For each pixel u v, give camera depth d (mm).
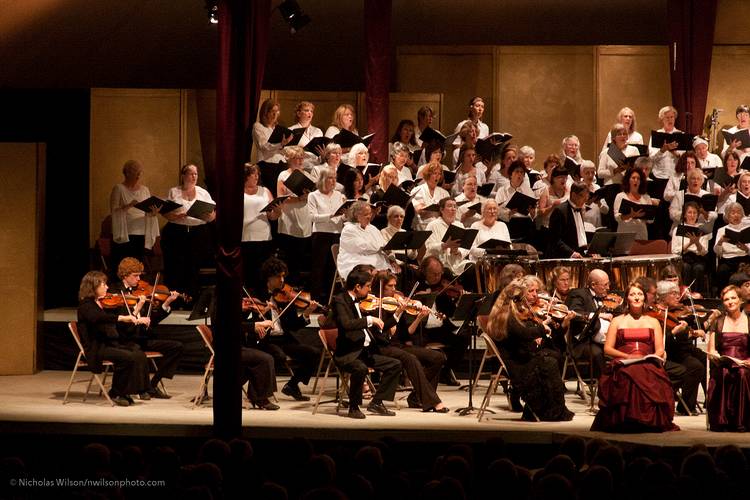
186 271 17938
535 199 17156
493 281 16484
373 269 14641
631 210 17500
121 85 22469
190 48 22734
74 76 22047
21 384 16062
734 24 22781
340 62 23438
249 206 17438
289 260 17766
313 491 8883
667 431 12820
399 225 16672
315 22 23281
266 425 12758
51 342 17484
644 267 16391
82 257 21516
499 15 23531
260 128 18531
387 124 19234
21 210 17016
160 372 15023
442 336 15891
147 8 22016
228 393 12492
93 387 15844
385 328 14578
